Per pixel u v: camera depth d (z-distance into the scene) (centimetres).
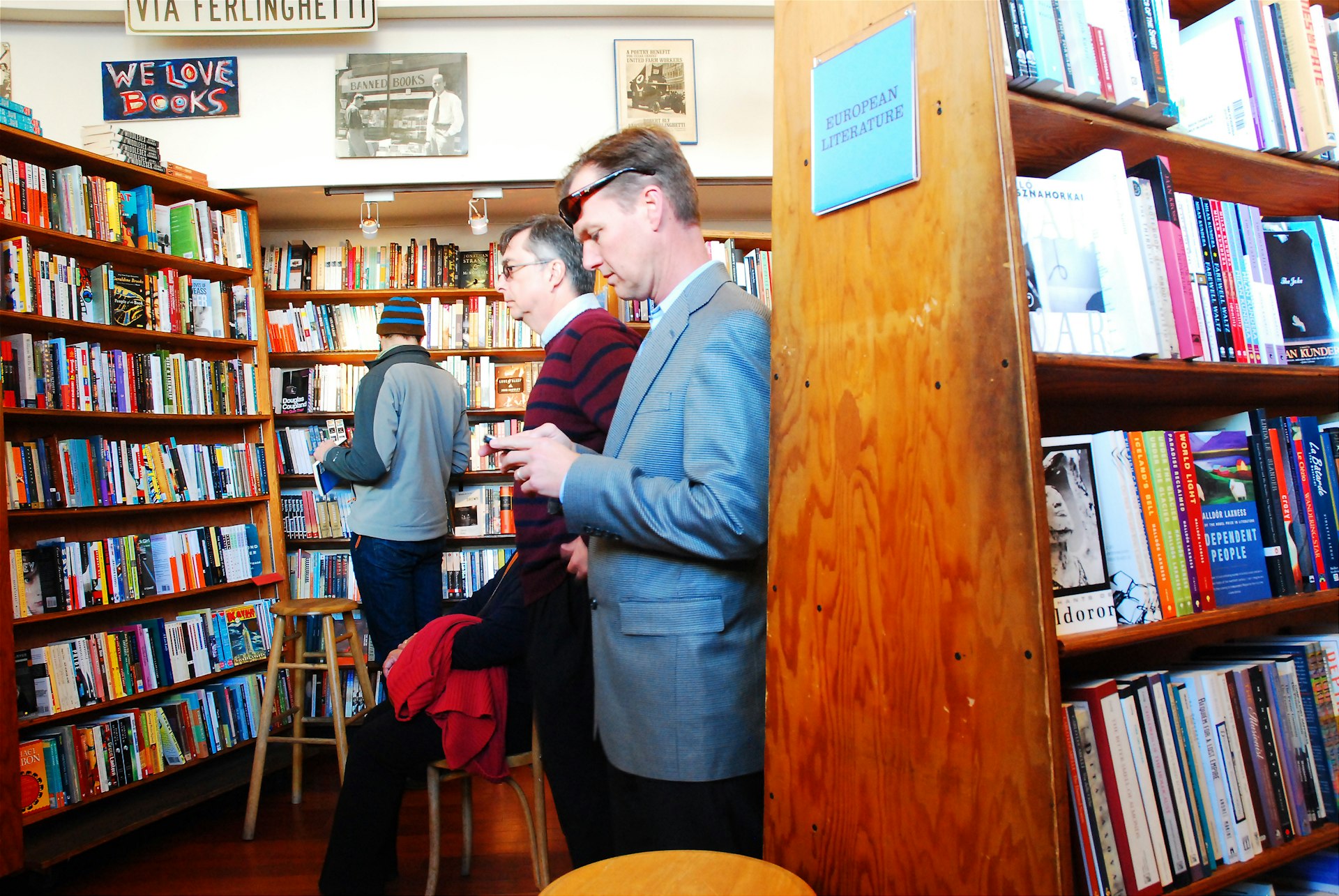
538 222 220
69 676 284
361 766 204
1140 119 125
